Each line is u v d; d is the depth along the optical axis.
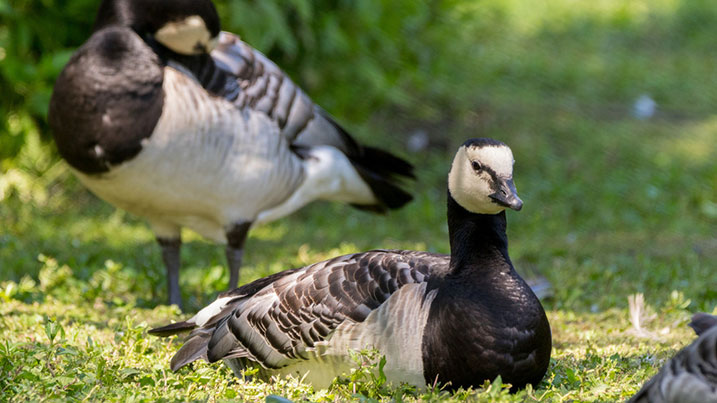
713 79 26.03
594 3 33.31
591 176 18.39
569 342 9.44
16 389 7.11
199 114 10.30
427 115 21.33
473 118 21.47
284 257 13.65
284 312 7.49
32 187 17.00
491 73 24.61
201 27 10.38
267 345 7.61
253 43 15.36
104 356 8.22
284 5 16.39
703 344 5.95
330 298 7.34
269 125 10.92
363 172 12.09
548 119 21.94
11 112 16.41
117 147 10.12
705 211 16.50
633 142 20.61
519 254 13.68
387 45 18.25
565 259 13.48
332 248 14.23
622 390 7.18
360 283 7.34
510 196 7.24
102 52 10.21
